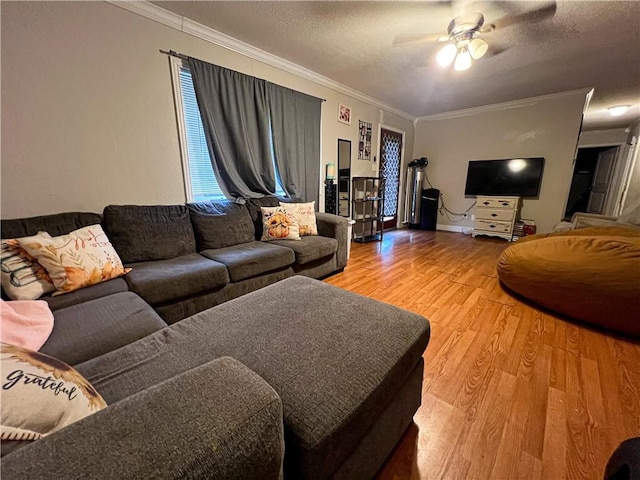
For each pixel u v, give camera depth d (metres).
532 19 2.15
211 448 0.44
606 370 1.47
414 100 4.44
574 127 4.04
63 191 1.90
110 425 0.45
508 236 4.51
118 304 1.31
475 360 1.56
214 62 2.49
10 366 0.50
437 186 5.56
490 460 1.02
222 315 1.14
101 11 1.88
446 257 3.62
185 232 2.20
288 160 3.21
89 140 1.95
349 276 2.92
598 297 1.81
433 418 1.19
